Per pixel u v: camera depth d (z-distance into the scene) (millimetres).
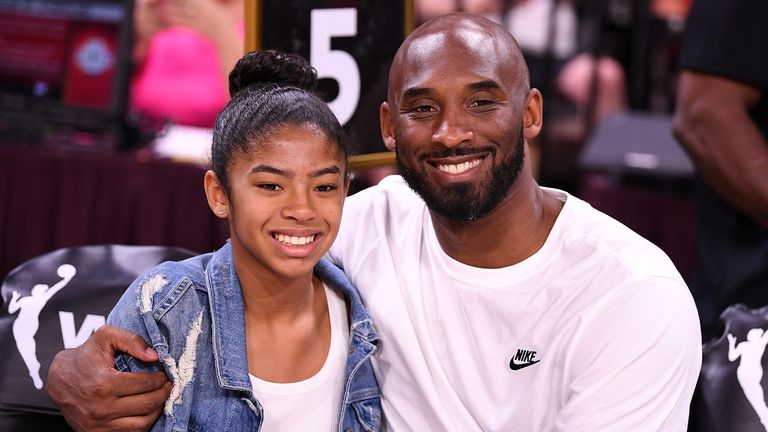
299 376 1652
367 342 1679
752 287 2285
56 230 3111
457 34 1623
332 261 1889
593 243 1657
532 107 1688
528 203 1668
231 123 1573
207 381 1582
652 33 4062
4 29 3355
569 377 1631
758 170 2236
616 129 3498
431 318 1724
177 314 1569
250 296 1631
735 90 2277
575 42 4027
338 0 2016
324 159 1551
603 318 1607
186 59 3639
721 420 1709
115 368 1536
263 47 1998
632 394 1577
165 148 3338
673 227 3246
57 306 1783
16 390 1734
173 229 3109
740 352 1756
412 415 1736
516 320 1662
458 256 1706
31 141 3279
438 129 1603
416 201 1844
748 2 2246
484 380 1681
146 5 3637
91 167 3104
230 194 1571
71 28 3354
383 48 2031
